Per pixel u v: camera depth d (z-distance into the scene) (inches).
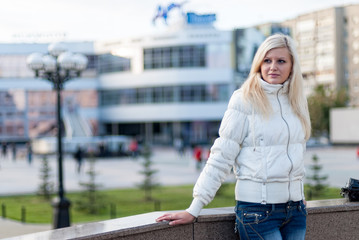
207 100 2272.4
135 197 661.3
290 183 107.3
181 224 114.9
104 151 1628.9
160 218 117.5
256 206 106.1
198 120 2306.8
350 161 1146.7
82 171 1125.7
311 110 1611.7
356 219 147.2
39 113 2198.6
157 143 2439.7
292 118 109.3
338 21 1930.4
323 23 1911.9
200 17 2247.8
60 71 469.1
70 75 468.8
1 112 2153.1
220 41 2207.2
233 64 2138.3
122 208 574.2
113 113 2432.3
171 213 118.6
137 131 2516.0
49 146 1675.7
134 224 117.0
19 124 2181.3
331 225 144.3
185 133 2378.2
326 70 1909.4
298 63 111.5
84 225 118.3
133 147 1582.2
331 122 1871.3
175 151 1940.2
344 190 153.8
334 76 1948.8
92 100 2443.4
